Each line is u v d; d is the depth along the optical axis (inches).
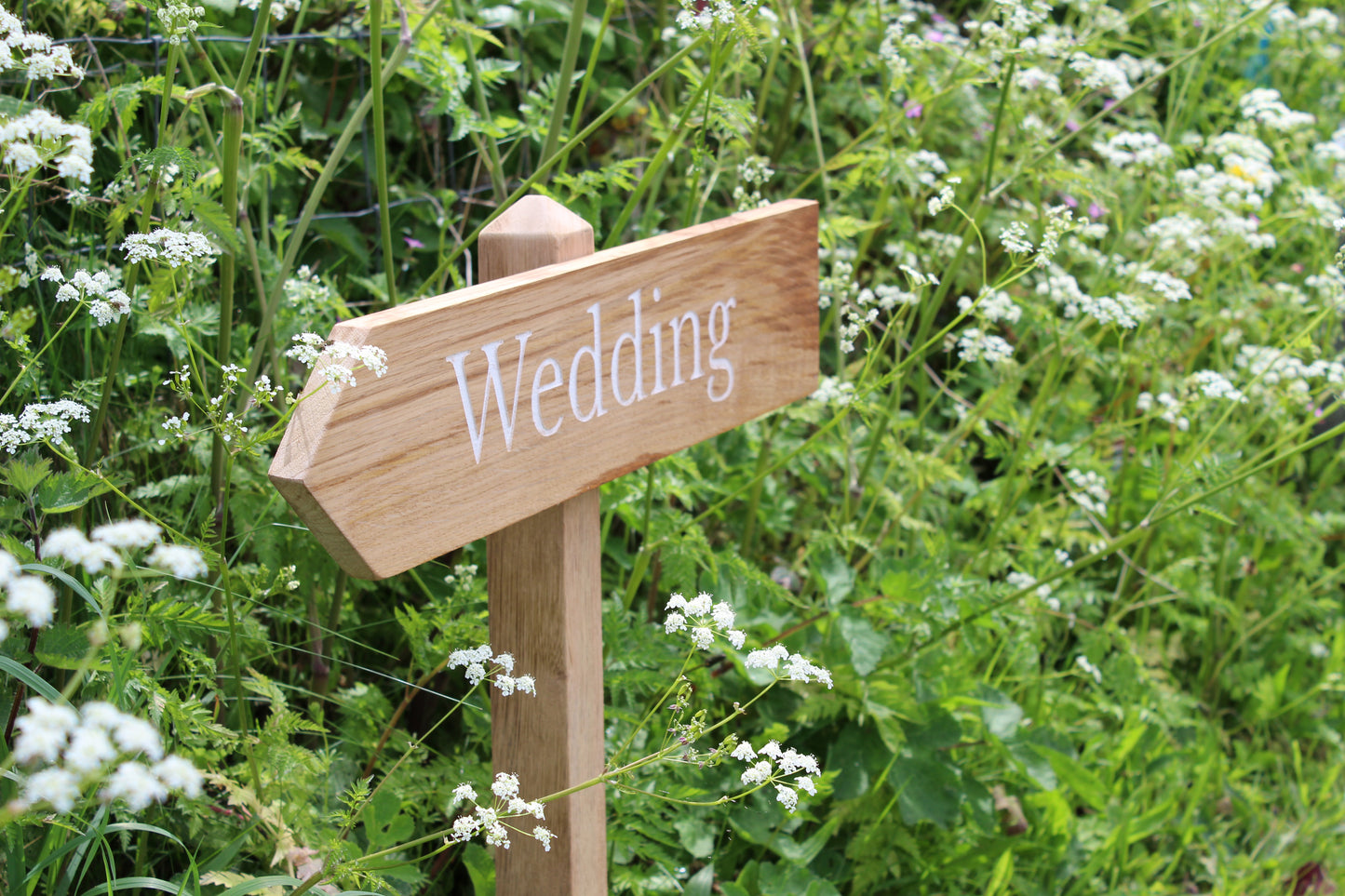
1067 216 85.0
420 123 110.3
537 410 53.9
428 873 78.4
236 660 60.7
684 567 81.1
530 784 61.4
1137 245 148.3
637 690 82.3
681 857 85.9
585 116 127.4
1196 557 124.2
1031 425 111.3
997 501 123.0
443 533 50.1
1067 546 118.0
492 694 61.4
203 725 59.7
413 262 109.4
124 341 77.8
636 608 102.6
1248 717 129.0
